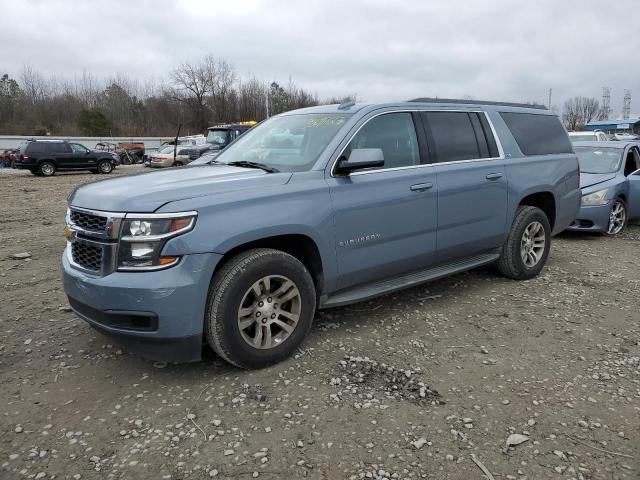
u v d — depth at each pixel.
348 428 2.93
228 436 2.86
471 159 4.99
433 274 4.75
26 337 4.18
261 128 4.95
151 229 3.11
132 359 3.79
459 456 2.69
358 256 4.05
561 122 6.34
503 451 2.73
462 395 3.28
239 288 3.37
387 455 2.70
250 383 3.41
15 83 76.19
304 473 2.57
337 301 4.04
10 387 3.40
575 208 6.27
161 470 2.59
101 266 3.21
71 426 2.96
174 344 3.21
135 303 3.10
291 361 3.72
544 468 2.60
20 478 2.54
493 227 5.18
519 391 3.34
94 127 66.75
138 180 3.69
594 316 4.68
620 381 3.48
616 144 9.56
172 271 3.13
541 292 5.34
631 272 6.19
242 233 3.33
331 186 3.84
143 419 3.03
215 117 69.00
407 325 4.42
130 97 79.25
